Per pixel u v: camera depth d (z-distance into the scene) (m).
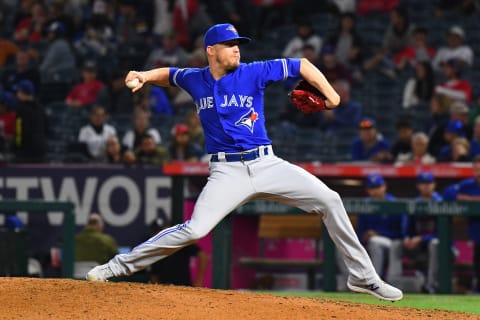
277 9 71.44
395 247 40.03
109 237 43.31
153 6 71.06
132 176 46.38
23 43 71.88
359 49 63.53
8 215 44.72
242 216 43.00
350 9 70.12
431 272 39.19
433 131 49.53
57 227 44.62
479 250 39.38
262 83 22.91
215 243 39.09
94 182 46.59
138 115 51.78
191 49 68.81
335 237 23.45
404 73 62.53
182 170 42.84
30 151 50.00
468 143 46.69
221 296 22.66
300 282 43.56
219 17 70.88
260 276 43.59
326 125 57.78
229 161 23.05
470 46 65.88
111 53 68.75
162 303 21.50
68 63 66.81
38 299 21.77
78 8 72.94
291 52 64.69
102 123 53.91
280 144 55.59
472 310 29.52
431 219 40.03
